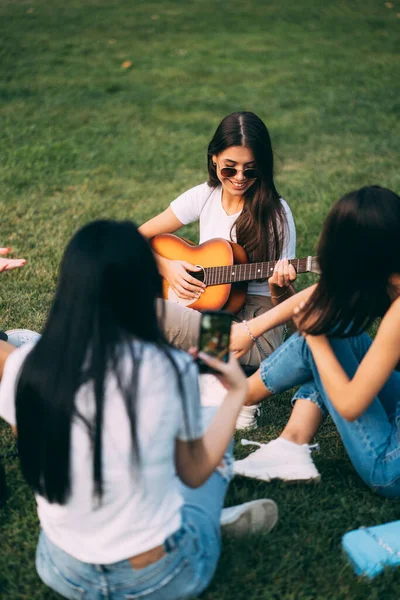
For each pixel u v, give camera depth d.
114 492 1.62
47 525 1.74
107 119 7.66
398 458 2.26
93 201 5.50
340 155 6.65
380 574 2.07
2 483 2.34
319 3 13.55
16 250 4.55
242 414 2.79
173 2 13.70
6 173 6.02
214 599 1.96
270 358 2.60
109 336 1.55
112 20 12.34
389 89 8.89
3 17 12.35
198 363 1.79
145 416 1.57
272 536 2.21
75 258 1.55
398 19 12.56
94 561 1.69
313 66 9.95
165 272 3.45
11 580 2.07
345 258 2.02
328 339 2.30
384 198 1.98
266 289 3.42
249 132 3.14
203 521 1.87
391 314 2.02
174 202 3.56
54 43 10.88
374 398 2.30
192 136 7.20
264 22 12.35
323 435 2.82
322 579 2.05
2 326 3.61
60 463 1.60
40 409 1.59
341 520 2.33
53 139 6.95
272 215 3.25
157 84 9.08
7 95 8.45
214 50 10.73
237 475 2.43
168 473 1.67
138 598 1.74
